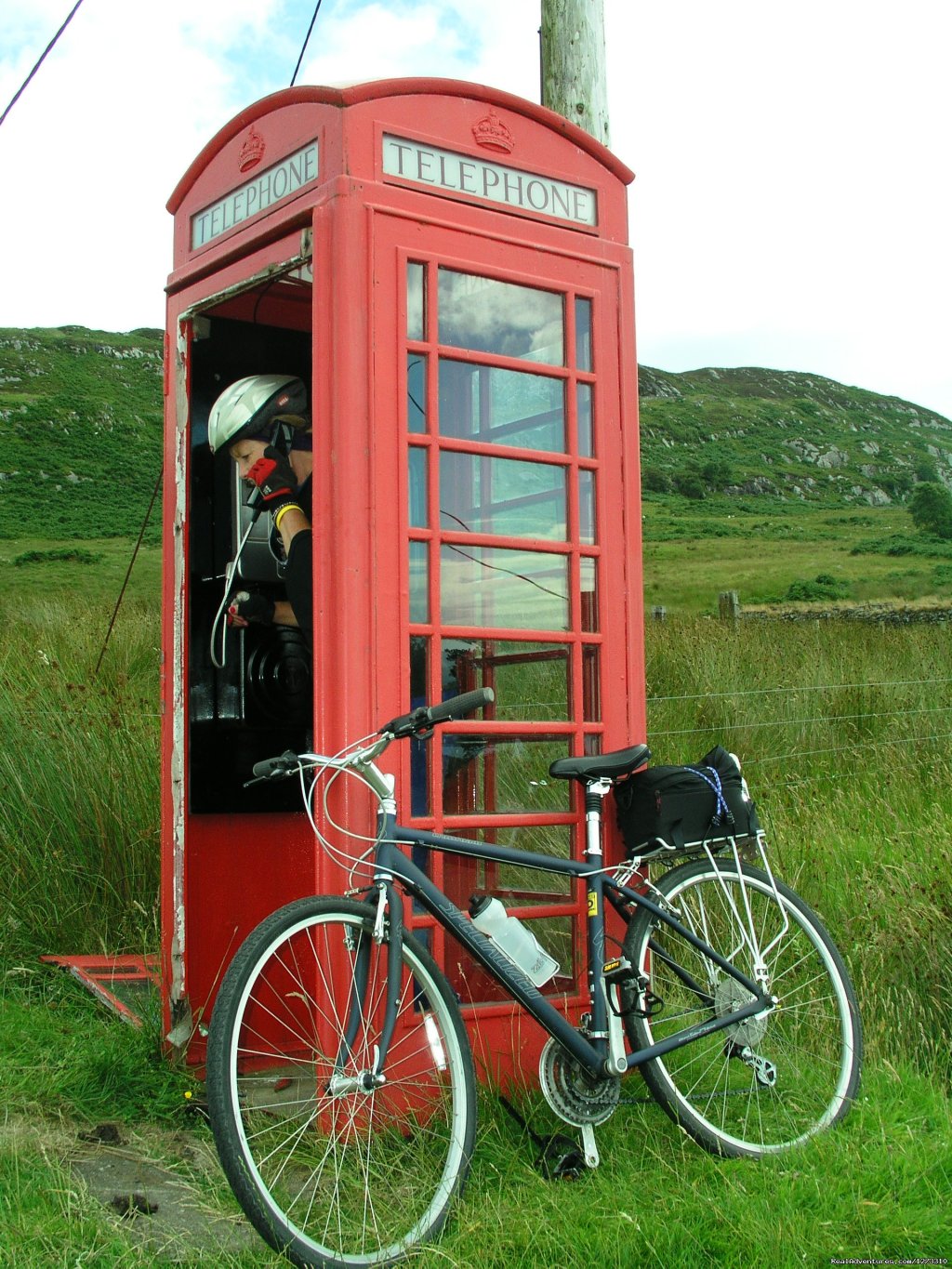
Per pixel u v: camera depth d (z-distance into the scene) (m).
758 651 10.30
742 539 81.25
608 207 3.89
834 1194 2.86
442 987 2.94
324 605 3.30
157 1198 2.86
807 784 6.96
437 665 3.40
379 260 3.38
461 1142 2.83
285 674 4.07
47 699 6.80
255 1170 2.52
